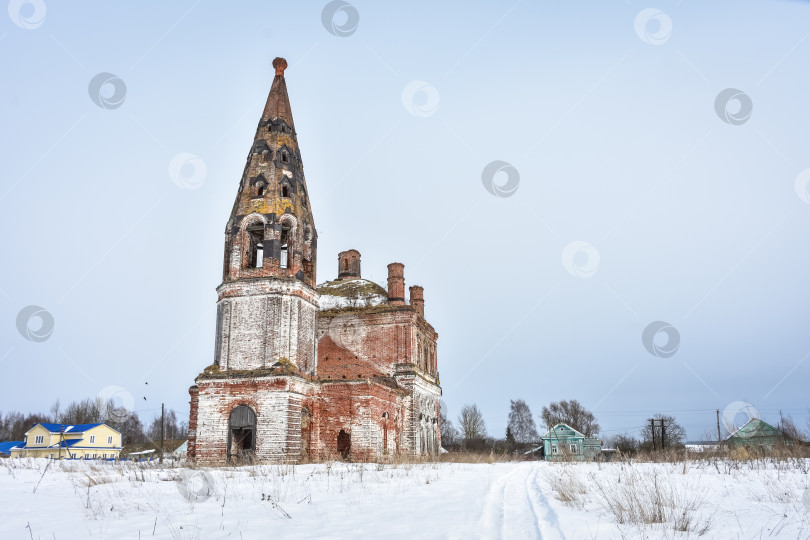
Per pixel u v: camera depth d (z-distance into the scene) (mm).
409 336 40469
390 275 43469
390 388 35875
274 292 30281
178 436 104938
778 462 19047
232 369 29844
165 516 9750
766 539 6977
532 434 91188
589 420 88625
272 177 32625
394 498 11867
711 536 7223
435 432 44906
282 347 29578
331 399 32438
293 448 28547
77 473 20062
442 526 8391
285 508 10578
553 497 11828
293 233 32156
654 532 7523
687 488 12453
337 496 12320
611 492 11586
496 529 8203
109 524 9023
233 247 31641
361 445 31453
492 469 23141
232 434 29188
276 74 36500
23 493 13688
